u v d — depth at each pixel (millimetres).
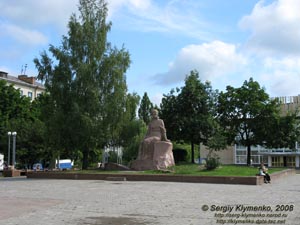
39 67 38625
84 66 37344
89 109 36906
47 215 12484
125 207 14258
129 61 39938
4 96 58531
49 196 17984
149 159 33625
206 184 26203
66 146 37969
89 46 38562
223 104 55094
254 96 53625
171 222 11234
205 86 50312
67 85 37719
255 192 20203
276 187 24016
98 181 28797
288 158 86688
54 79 37875
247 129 54125
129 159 54594
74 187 23172
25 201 16047
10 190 21203
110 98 37906
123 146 41844
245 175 28156
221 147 49781
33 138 56250
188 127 48219
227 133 54969
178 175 28547
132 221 11430
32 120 61188
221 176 27312
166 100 50656
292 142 54062
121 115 38125
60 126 36469
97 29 39656
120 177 29734
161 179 28891
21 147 56312
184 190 21250
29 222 11250
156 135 34375
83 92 37469
